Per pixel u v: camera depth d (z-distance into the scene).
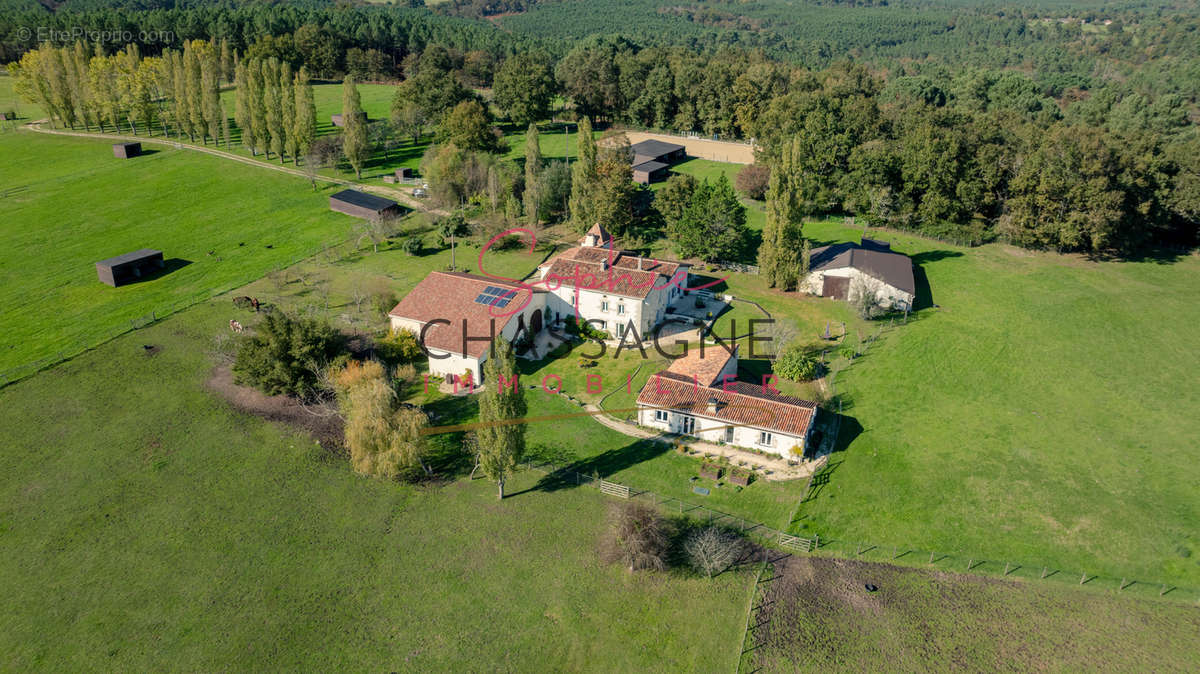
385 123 165.88
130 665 44.12
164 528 54.59
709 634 45.84
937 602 47.78
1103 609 46.78
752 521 54.78
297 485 59.19
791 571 50.47
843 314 86.25
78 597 48.78
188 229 118.12
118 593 49.09
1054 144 102.88
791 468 60.34
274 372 67.62
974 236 105.88
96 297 93.50
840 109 125.81
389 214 122.31
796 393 69.88
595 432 65.69
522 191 127.88
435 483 59.66
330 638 45.94
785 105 135.00
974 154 111.31
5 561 51.53
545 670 43.78
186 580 50.09
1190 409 65.56
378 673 43.69
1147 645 44.25
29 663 44.19
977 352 75.88
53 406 69.00
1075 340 78.31
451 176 125.38
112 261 98.31
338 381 66.88
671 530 53.97
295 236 114.62
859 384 71.06
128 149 154.38
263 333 70.19
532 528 54.62
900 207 112.94
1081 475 57.88
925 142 110.50
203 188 137.25
